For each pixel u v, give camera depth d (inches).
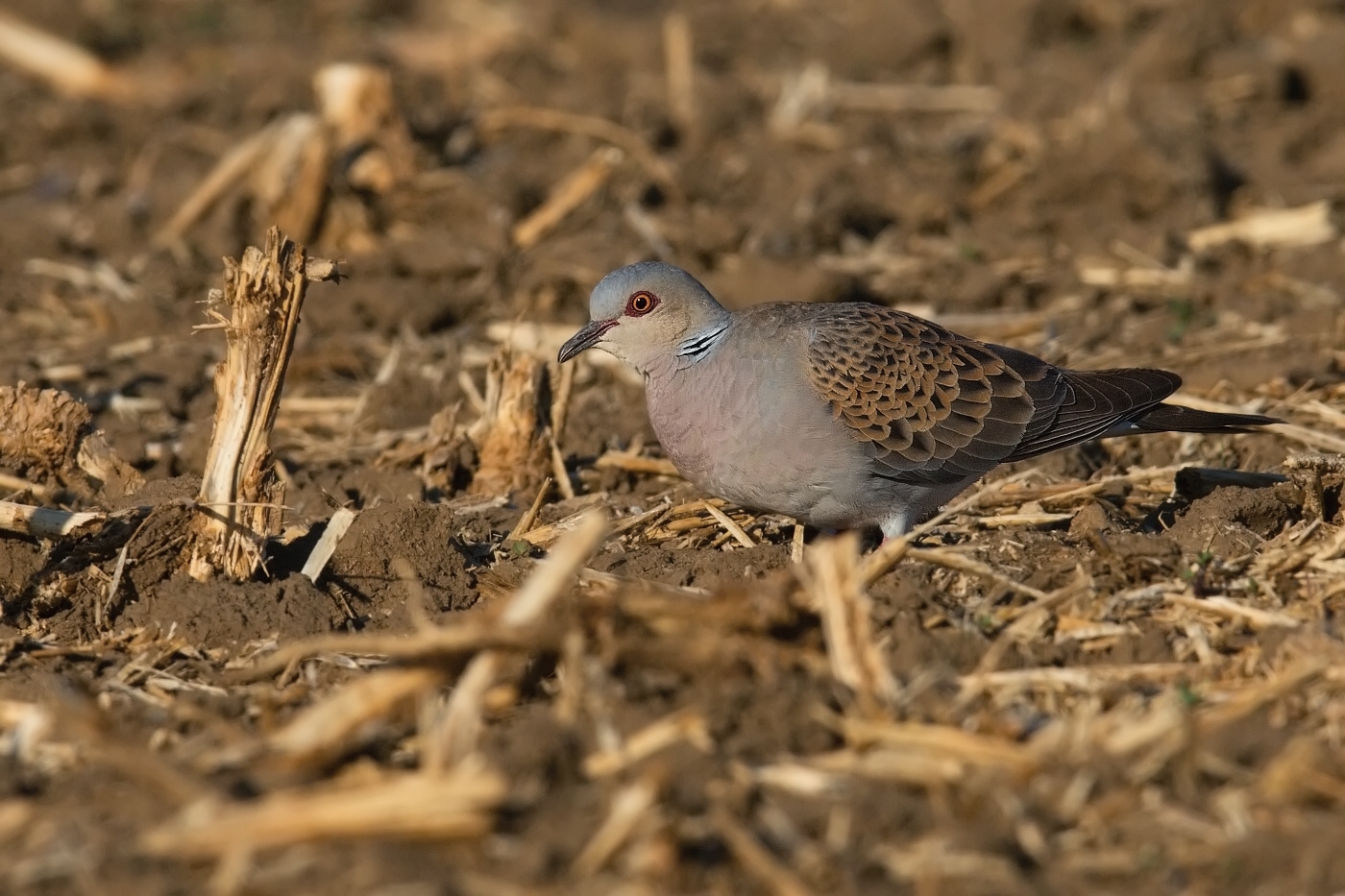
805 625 363.9
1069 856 316.2
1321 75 927.0
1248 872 311.3
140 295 709.3
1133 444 559.5
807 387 459.2
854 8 1077.1
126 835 318.0
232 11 1147.9
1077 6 1031.6
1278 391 584.4
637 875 302.2
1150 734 338.6
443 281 733.9
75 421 504.1
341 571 448.8
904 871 310.5
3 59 1019.9
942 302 700.7
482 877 303.3
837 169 817.5
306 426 609.6
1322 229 738.2
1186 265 714.2
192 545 439.2
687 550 479.5
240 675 387.2
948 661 385.4
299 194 764.0
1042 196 798.5
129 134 920.9
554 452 540.4
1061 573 429.7
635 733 341.4
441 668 342.6
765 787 329.1
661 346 475.2
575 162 856.3
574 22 1066.1
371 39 1066.7
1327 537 450.9
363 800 304.0
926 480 475.5
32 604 436.8
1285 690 358.6
